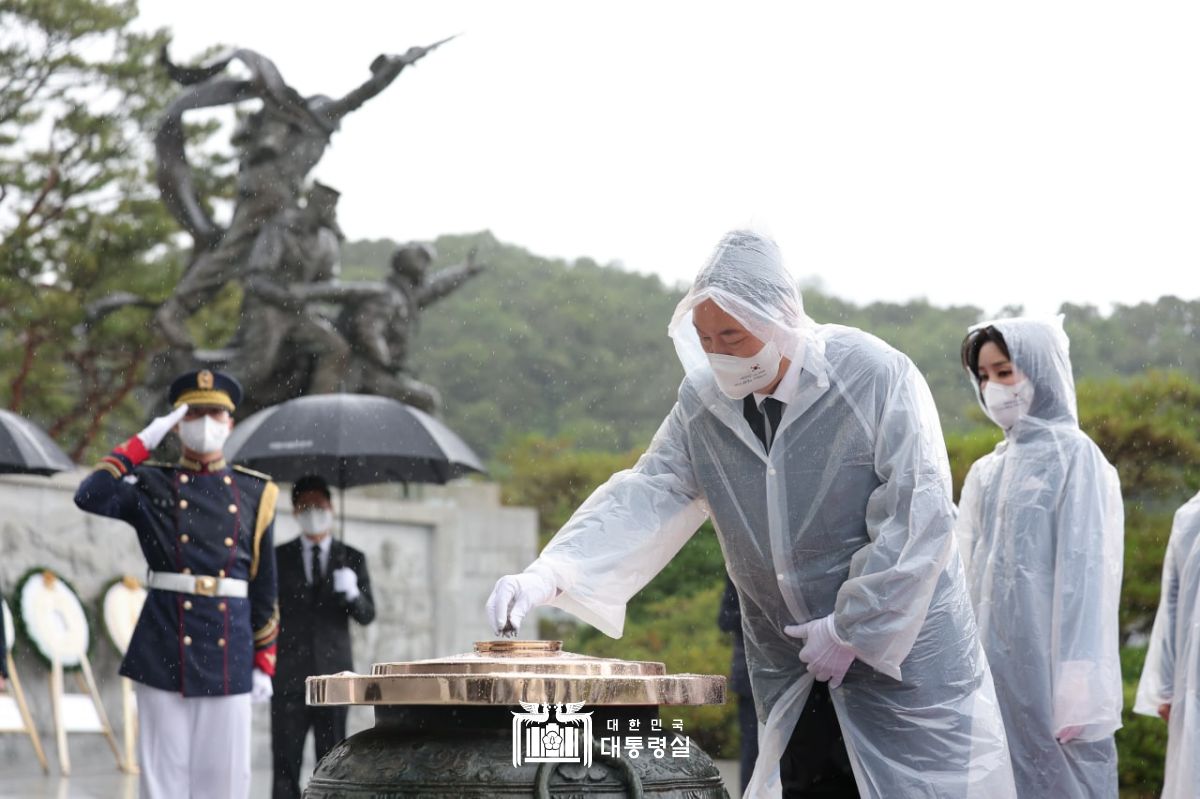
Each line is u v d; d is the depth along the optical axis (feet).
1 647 28.25
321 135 51.72
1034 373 17.69
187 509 22.27
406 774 10.37
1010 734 17.11
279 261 50.72
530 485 83.15
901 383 13.08
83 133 65.21
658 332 120.47
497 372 116.78
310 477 28.04
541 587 12.82
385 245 120.37
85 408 66.80
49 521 37.11
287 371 50.70
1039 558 17.20
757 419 13.39
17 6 63.77
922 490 12.79
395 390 51.34
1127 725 33.86
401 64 52.03
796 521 13.26
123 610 38.45
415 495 65.41
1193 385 49.47
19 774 34.83
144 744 21.83
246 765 22.26
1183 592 20.30
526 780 10.25
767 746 13.85
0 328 64.80
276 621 23.04
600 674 10.62
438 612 47.96
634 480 13.91
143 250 65.98
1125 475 48.01
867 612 12.69
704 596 59.93
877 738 13.28
